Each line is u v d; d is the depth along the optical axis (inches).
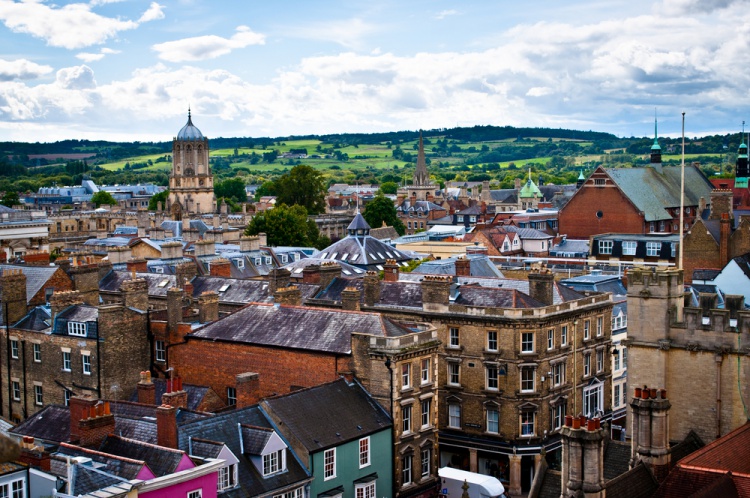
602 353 4222.4
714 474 1770.4
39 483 2108.8
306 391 2965.1
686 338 2341.3
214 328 3595.0
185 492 2303.2
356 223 6491.1
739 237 5600.4
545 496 2181.3
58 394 3708.2
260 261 5964.6
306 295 4355.3
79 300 3833.7
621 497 1784.0
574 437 1731.1
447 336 3939.5
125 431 2679.6
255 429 2657.5
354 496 2888.8
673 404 2367.1
